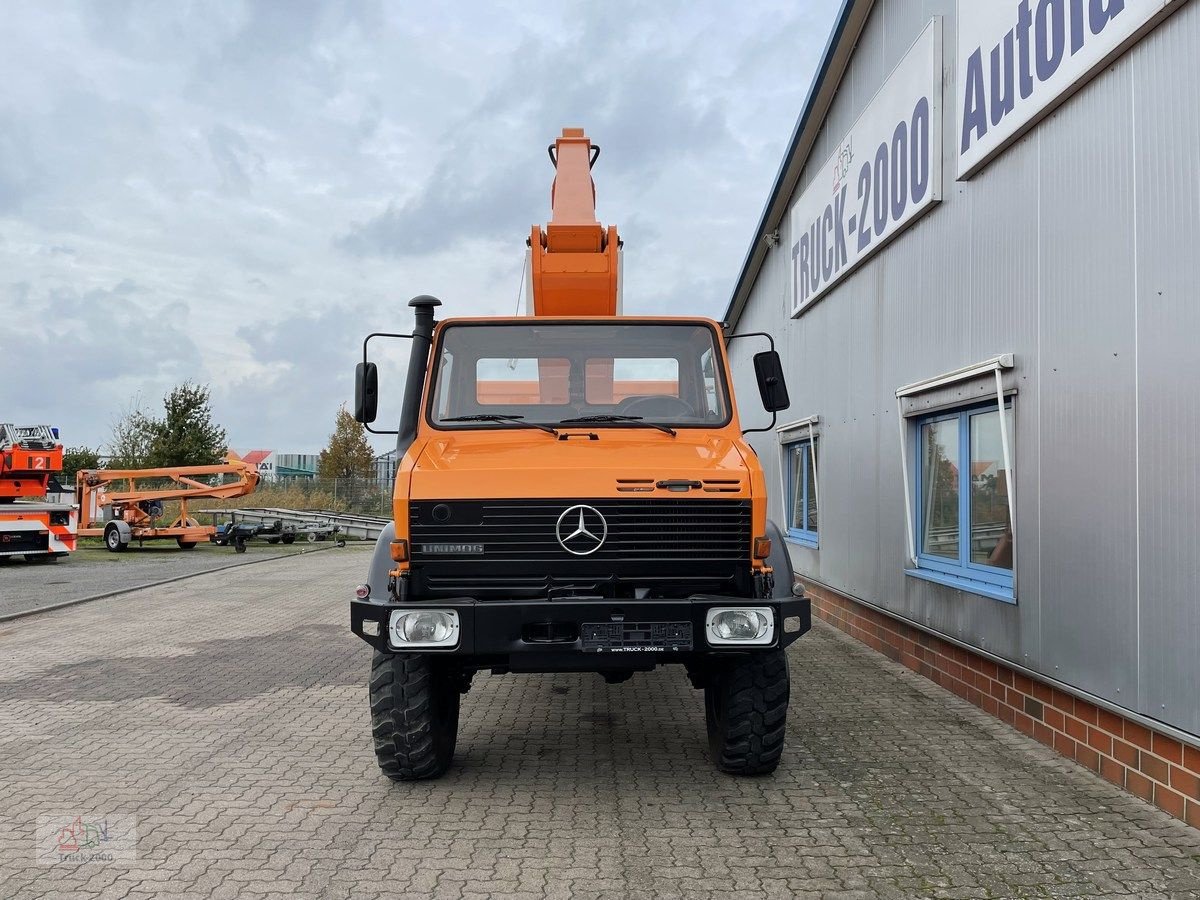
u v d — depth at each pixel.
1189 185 4.39
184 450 35.34
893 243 8.42
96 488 26.45
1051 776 5.24
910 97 7.83
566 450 5.25
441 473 4.85
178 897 3.77
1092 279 5.20
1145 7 4.61
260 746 6.08
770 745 5.12
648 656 4.73
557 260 7.45
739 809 4.76
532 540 4.79
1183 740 4.41
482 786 5.19
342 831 4.50
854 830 4.45
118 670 8.70
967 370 6.59
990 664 6.64
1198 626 4.32
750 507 4.83
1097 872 3.95
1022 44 5.88
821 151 10.90
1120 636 4.94
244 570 19.56
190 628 11.30
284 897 3.76
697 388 5.79
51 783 5.30
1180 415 4.45
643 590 4.84
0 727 6.59
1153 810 4.68
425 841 4.36
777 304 13.42
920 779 5.21
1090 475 5.21
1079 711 5.46
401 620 4.61
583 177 8.80
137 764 5.67
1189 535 4.39
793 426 12.05
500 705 7.20
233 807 4.86
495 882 3.89
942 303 7.30
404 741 5.04
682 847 4.26
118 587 15.77
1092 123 5.20
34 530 20.86
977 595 6.68
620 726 6.54
